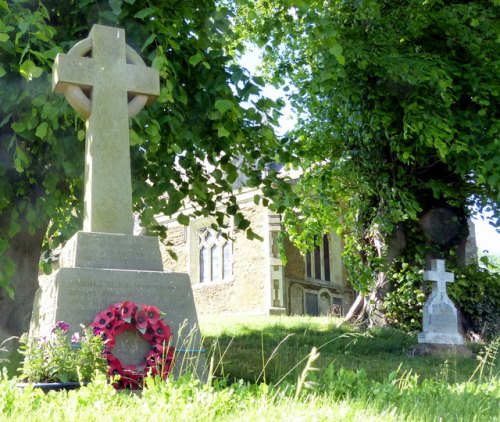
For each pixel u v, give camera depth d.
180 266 24.83
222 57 8.51
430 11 12.81
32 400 3.42
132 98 6.26
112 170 5.89
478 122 12.30
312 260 24.44
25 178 8.15
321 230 15.77
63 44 7.13
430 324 11.61
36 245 8.84
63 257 5.85
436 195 13.24
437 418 4.21
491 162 11.65
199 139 8.42
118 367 4.79
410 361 10.22
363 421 3.71
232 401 3.70
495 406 4.93
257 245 22.56
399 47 12.99
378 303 13.88
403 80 11.51
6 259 7.16
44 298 5.48
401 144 12.58
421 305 13.58
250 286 22.44
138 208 9.12
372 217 14.14
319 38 7.86
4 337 8.27
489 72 12.23
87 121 6.11
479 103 12.05
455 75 12.46
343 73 9.56
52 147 7.56
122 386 4.77
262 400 3.76
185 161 8.81
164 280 5.44
